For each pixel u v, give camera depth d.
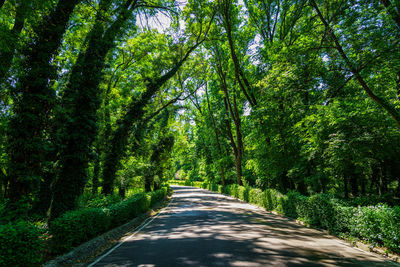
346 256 5.49
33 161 7.06
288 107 15.46
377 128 10.73
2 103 7.93
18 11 7.18
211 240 7.01
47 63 7.50
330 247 6.33
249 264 4.78
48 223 8.23
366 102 12.41
